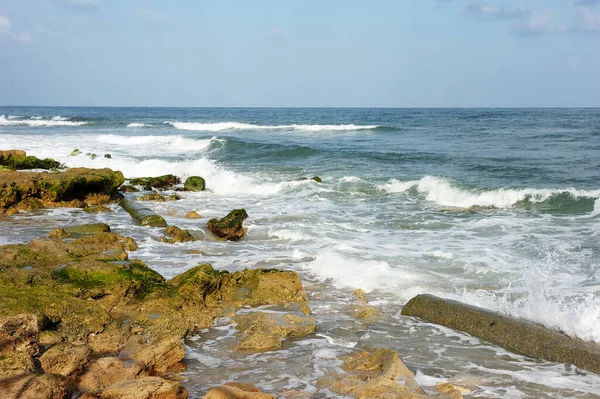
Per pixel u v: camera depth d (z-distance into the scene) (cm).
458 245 1312
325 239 1376
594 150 3114
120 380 637
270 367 702
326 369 693
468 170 2512
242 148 3556
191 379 668
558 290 974
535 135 4231
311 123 6812
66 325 759
